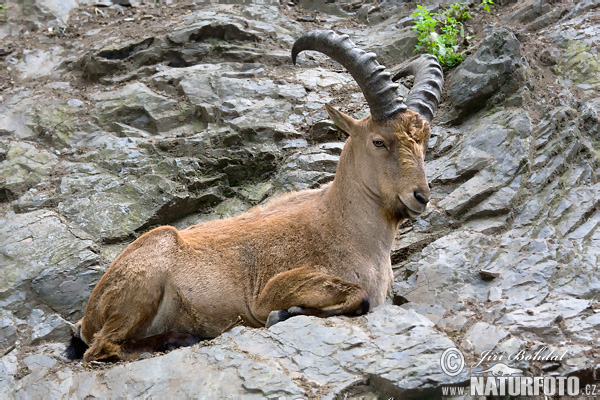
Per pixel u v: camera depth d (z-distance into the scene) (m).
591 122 13.08
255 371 7.73
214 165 13.41
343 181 9.59
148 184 13.01
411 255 11.38
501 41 14.17
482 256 10.39
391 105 8.90
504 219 11.35
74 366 8.89
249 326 9.35
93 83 16.69
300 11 19.17
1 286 11.07
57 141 14.72
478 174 12.23
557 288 9.45
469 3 18.00
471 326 8.48
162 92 15.71
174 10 19.42
